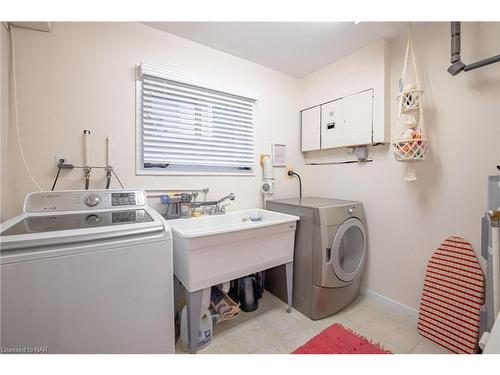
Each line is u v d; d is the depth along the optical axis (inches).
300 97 108.4
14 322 33.1
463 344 56.8
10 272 32.4
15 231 37.9
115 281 39.6
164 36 72.4
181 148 78.2
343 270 73.6
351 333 64.9
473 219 60.2
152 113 71.4
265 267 68.9
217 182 85.4
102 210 56.2
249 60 91.1
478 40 58.2
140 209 59.1
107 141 64.7
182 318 59.9
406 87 64.4
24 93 54.6
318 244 69.7
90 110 62.2
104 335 39.0
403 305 74.8
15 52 53.4
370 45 79.4
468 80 60.5
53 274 34.9
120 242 39.8
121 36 65.9
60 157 58.7
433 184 67.6
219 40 77.4
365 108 80.7
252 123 93.5
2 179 49.6
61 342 35.9
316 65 95.2
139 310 42.0
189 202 75.5
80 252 36.6
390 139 77.6
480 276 57.1
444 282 62.6
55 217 49.4
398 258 76.2
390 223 78.3
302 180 110.0
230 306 69.1
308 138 103.8
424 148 62.4
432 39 67.2
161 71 69.7
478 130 59.1
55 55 57.7
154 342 43.9
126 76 67.0
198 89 79.5
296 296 77.5
